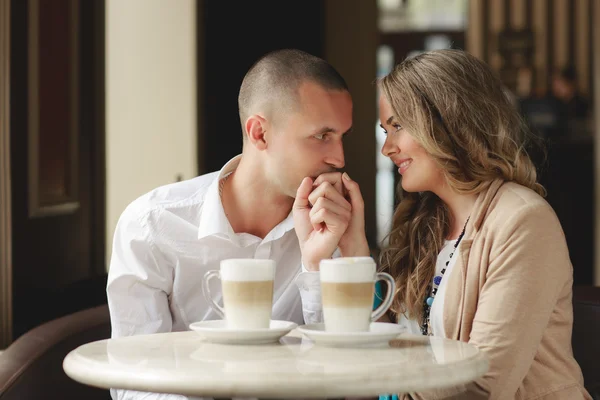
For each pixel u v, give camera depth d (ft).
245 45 19.08
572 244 23.77
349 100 6.41
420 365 4.08
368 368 4.00
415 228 6.96
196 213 6.79
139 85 15.66
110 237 15.71
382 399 6.40
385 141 6.70
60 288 9.08
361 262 4.74
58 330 6.93
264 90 6.34
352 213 6.21
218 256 6.76
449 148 6.33
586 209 23.71
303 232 6.23
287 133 6.28
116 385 3.97
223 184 6.81
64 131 10.11
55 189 9.86
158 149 15.66
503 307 5.62
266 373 3.88
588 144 24.02
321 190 6.13
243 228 6.82
